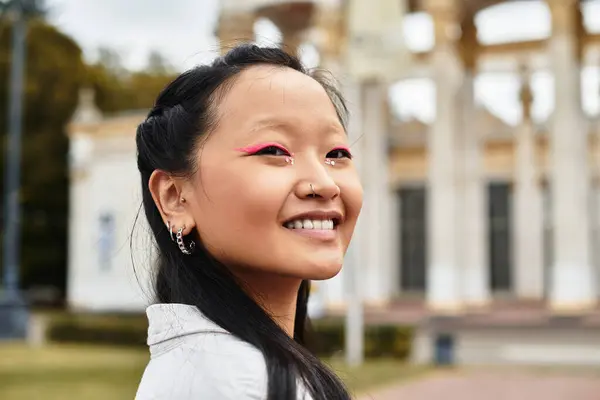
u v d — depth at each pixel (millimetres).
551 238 34562
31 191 39719
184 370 1338
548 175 34469
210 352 1350
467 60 31531
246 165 1469
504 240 35250
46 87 40531
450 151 27938
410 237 36625
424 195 36531
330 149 1546
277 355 1358
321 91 1578
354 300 19984
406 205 36781
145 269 1840
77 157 31719
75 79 41562
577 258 25781
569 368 21078
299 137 1506
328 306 28547
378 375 17781
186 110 1566
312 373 1391
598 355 21891
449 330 23078
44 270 40406
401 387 15703
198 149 1531
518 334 22703
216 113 1524
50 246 40156
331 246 1501
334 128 1555
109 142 31312
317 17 28203
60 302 41031
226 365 1317
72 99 41000
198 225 1540
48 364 19312
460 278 28297
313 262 1472
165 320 1470
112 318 26625
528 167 34719
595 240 33344
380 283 30875
